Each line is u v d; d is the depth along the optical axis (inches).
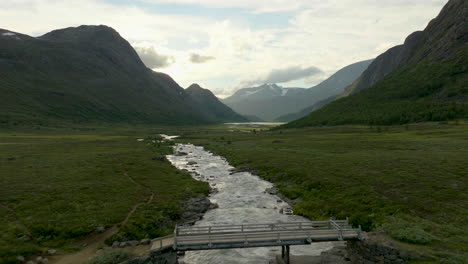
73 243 1192.2
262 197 2190.0
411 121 6412.4
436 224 1243.8
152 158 3668.8
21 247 1076.5
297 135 6875.0
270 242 1126.4
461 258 890.1
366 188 1860.2
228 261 1199.6
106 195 1854.1
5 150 3791.8
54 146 4461.1
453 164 2139.5
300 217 1702.8
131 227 1360.7
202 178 2898.6
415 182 1830.7
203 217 1727.4
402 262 952.9
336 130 6855.3
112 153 3885.3
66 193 1814.7
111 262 978.7
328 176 2298.2
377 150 3336.6
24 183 2020.2
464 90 7190.0
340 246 1306.6
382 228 1230.3
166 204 1777.8
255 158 3698.3
